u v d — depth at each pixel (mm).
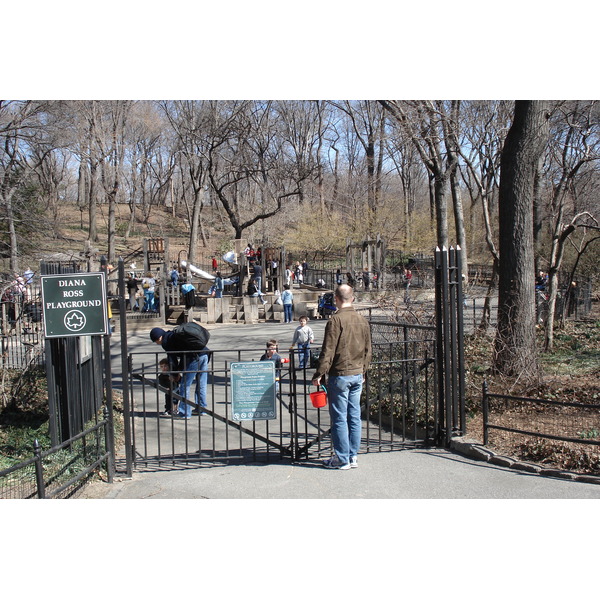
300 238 45219
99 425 6195
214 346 18375
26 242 16344
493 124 16469
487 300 14758
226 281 31531
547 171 21906
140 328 24078
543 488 5641
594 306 24484
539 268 23656
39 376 11266
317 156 56219
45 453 5453
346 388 6324
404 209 45000
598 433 6902
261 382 6723
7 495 6199
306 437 6809
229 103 39938
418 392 8984
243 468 6555
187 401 6734
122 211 64562
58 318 6223
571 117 17344
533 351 10062
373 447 7246
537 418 7832
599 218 22125
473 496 5488
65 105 21562
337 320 6246
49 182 37344
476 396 8781
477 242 38750
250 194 54250
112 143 37875
